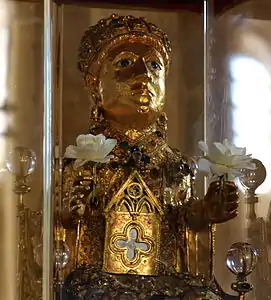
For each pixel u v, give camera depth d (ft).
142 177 8.26
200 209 8.28
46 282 7.76
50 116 8.23
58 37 8.55
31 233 7.97
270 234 8.34
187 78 8.95
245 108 8.68
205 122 8.89
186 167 8.39
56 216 8.00
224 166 8.17
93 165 8.15
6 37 8.39
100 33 8.49
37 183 8.05
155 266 8.11
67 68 8.55
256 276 8.14
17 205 8.09
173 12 9.02
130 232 8.14
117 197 8.18
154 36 8.51
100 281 7.80
